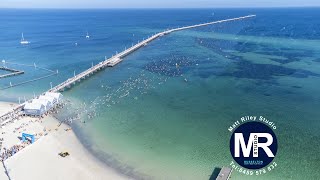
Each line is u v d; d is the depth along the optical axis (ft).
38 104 318.65
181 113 326.24
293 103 351.05
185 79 442.09
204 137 273.75
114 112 330.75
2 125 293.84
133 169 227.20
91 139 271.08
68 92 400.47
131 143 264.72
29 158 236.02
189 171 224.33
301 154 242.58
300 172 219.61
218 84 421.59
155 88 407.85
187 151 250.78
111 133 282.56
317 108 335.47
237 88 405.39
